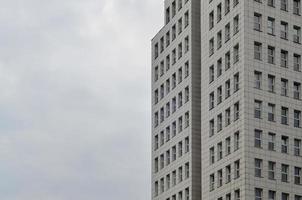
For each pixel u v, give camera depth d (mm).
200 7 149000
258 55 129125
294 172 128000
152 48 166000
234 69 130375
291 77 131250
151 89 164625
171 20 158250
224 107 132500
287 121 129500
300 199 127562
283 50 131375
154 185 158625
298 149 129500
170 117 154500
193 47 147500
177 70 153375
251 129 125688
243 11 129250
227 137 130375
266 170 125375
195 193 141750
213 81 137125
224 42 134625
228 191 128000
